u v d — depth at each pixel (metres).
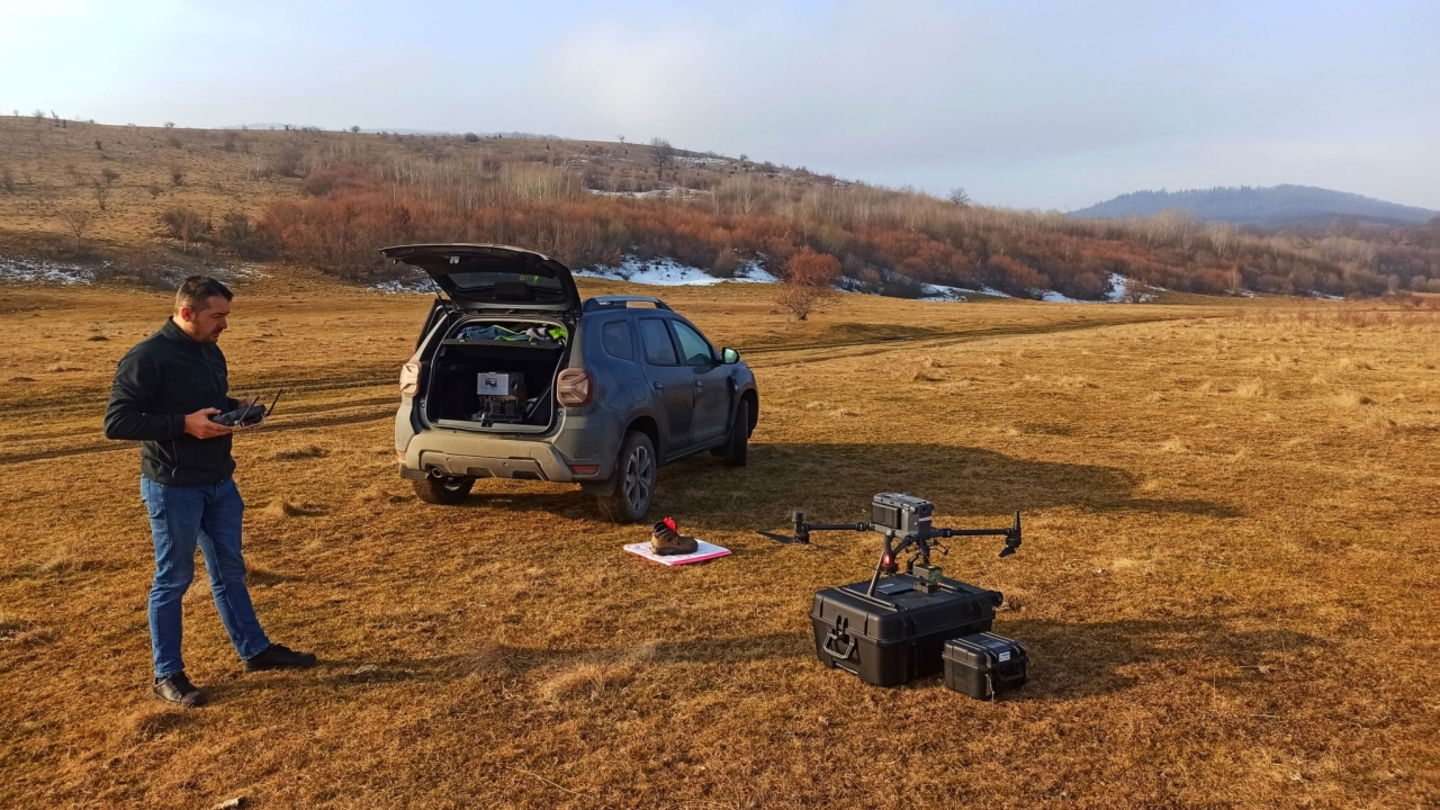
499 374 7.31
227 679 4.52
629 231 101.50
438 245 6.79
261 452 10.71
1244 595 5.66
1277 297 137.38
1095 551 6.61
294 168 147.00
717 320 43.72
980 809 3.38
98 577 6.15
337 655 4.80
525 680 4.48
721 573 6.12
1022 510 7.81
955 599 4.58
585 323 7.29
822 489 8.63
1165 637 4.98
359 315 47.66
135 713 4.09
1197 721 4.04
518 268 6.98
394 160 161.00
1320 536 7.02
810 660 4.69
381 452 10.73
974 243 128.50
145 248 70.06
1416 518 7.56
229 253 75.62
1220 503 8.07
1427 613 5.36
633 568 6.25
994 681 4.21
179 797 3.50
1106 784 3.55
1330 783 3.55
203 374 4.30
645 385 7.65
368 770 3.67
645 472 7.58
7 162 122.00
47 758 3.81
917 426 12.49
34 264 61.56
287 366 21.36
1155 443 11.16
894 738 3.89
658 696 4.30
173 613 4.27
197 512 4.28
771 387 17.31
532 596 5.68
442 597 5.68
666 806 3.40
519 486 8.77
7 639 5.05
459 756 3.77
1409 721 4.05
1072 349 26.48
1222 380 18.03
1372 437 11.44
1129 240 160.38
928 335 40.66
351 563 6.37
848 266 107.25
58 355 23.80
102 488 8.95
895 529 4.60
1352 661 4.68
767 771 3.63
